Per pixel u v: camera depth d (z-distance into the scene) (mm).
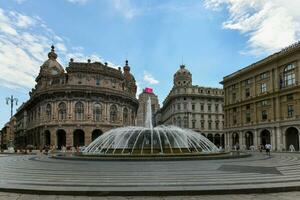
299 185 12016
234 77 73062
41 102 78750
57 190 11430
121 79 84812
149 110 41938
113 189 11453
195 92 113188
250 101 67375
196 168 18094
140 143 30172
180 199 10445
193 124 111188
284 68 58188
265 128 62406
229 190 11273
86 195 11219
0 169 19875
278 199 10266
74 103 73938
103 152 31484
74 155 30188
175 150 30109
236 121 73188
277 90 58938
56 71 87938
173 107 117688
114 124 77875
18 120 131875
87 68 76750
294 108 55219
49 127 74500
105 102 76938
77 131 76062
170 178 14164
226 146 76875
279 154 39906
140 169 17750
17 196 11109
